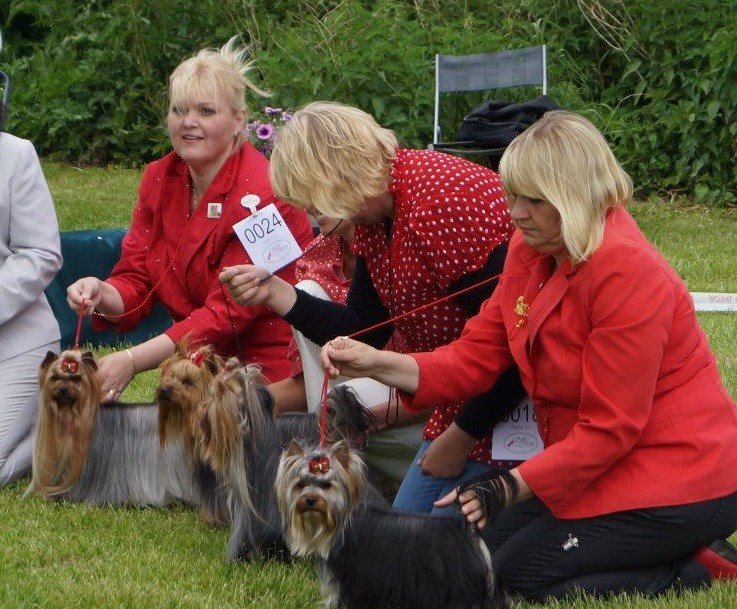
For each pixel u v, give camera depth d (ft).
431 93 38.58
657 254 12.45
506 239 13.69
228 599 13.39
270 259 15.19
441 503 12.09
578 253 12.00
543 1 42.96
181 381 15.48
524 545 12.88
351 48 39.22
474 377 13.37
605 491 12.65
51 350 18.25
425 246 13.64
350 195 13.51
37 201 17.62
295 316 14.73
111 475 16.85
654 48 40.32
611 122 39.47
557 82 40.27
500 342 13.44
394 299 14.35
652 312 12.07
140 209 18.72
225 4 42.93
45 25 45.24
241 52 18.38
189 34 42.60
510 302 13.05
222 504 15.67
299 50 38.88
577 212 11.87
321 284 16.76
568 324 12.44
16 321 17.85
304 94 37.96
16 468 17.66
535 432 14.17
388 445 15.85
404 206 13.71
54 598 13.19
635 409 12.21
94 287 17.34
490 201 13.61
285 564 14.32
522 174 11.96
